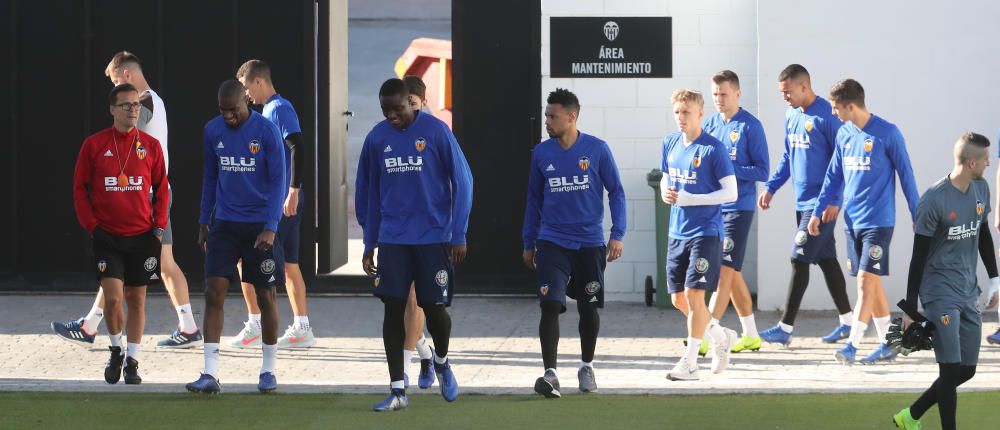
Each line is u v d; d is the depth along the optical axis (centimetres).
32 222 4512
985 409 2769
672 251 3222
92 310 3600
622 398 2898
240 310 4206
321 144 4519
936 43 4125
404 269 2722
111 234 2994
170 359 3441
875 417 2686
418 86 3166
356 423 2619
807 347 3634
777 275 4216
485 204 4469
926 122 4141
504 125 4450
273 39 4459
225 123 2961
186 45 4459
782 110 4175
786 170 3669
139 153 3006
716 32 4312
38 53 4466
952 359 2469
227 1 4447
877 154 3362
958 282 2483
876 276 3381
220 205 2958
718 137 3578
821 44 4150
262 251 2944
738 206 3509
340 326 3966
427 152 2695
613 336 3784
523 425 2606
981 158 2445
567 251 2947
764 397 2906
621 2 4316
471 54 4434
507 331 3878
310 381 3170
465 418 2670
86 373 3238
